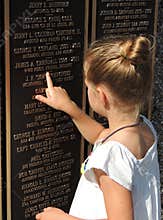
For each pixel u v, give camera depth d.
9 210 2.29
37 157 2.33
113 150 1.75
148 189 1.85
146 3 2.61
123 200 1.71
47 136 2.33
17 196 2.30
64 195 2.49
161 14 2.75
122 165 1.74
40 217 1.99
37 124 2.28
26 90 2.20
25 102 2.21
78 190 1.94
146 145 1.86
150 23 2.67
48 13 2.18
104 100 1.81
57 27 2.23
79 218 1.88
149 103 2.78
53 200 2.45
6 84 2.12
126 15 2.53
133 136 1.79
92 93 1.84
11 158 2.23
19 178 2.29
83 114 2.27
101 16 2.41
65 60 2.30
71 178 2.49
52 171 2.40
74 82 2.37
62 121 2.37
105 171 1.73
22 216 2.35
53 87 2.25
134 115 1.81
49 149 2.36
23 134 2.24
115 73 1.72
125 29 2.54
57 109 2.29
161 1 2.74
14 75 2.14
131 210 1.72
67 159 2.45
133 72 1.72
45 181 2.39
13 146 2.22
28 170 2.31
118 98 1.77
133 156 1.77
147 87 1.80
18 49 2.12
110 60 1.73
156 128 2.93
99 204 1.85
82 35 2.34
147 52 1.77
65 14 2.25
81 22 2.32
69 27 2.28
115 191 1.72
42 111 2.28
